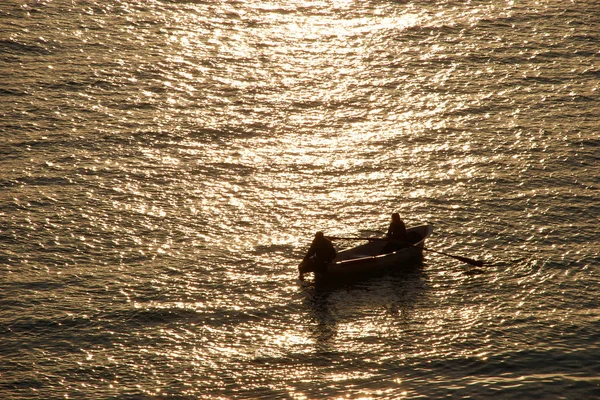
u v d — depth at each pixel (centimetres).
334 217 6400
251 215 6419
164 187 6788
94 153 7256
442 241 6066
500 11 10456
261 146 7469
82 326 5050
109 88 8375
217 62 9019
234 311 5247
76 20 9831
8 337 4916
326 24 10062
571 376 4594
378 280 5603
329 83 8650
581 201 6612
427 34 9800
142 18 10000
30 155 7162
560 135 7675
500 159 7262
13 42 9150
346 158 7281
